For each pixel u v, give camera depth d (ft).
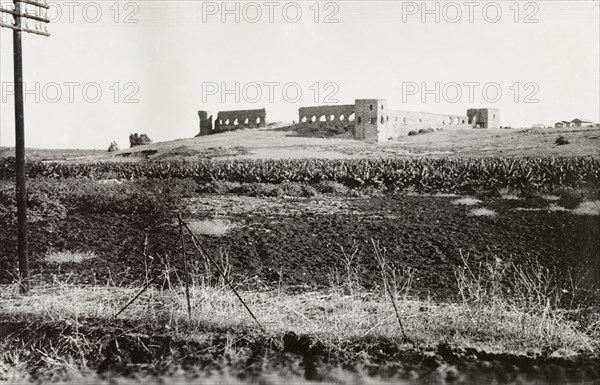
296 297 34.40
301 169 118.21
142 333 28.84
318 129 285.23
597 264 42.42
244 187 97.66
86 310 32.12
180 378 24.82
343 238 54.49
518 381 23.61
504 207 75.00
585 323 29.40
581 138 192.75
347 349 26.91
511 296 34.47
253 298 33.86
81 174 122.42
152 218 66.69
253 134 284.20
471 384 23.56
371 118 257.55
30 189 77.97
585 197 75.36
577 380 23.61
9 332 29.89
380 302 32.37
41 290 37.27
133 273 42.45
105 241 54.08
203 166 123.24
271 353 26.81
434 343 26.96
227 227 60.13
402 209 75.36
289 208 76.84
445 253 47.60
